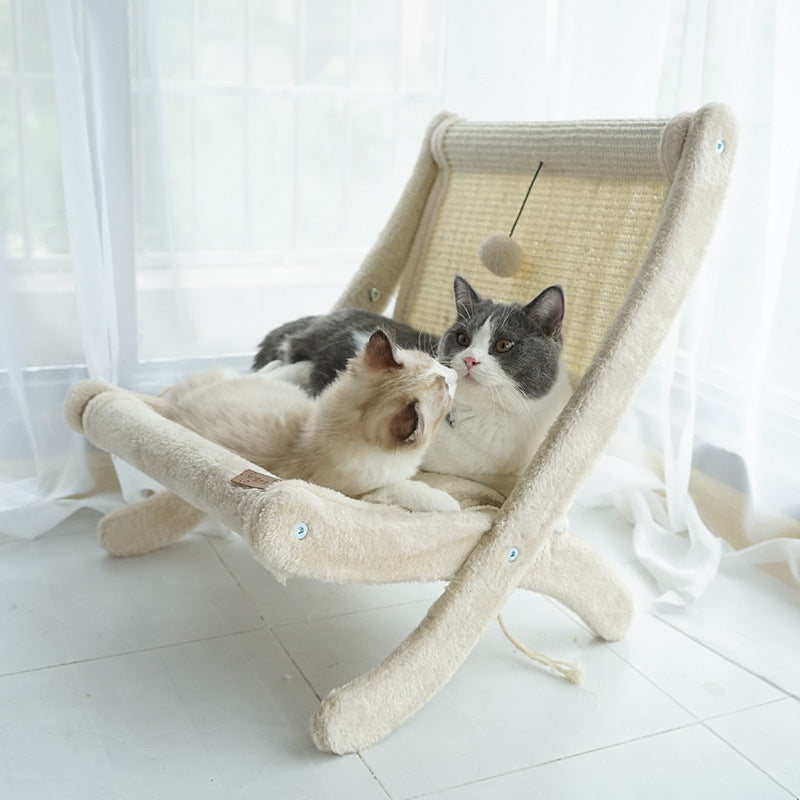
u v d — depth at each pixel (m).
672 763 1.35
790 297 1.83
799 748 1.39
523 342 1.48
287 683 1.48
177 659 1.53
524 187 1.77
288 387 1.55
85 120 1.86
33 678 1.46
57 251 1.94
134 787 1.24
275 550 1.14
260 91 2.07
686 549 1.96
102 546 1.85
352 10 2.08
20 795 1.22
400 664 1.35
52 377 1.99
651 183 1.53
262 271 2.20
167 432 1.37
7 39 1.80
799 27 1.74
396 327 1.74
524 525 1.37
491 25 2.11
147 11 1.88
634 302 1.38
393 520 1.26
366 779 1.28
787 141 1.78
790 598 1.81
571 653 1.62
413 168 2.06
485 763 1.33
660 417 2.16
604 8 2.01
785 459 1.89
